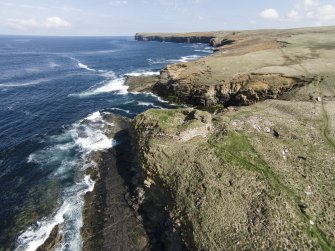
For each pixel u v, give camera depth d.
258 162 34.72
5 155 46.50
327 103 49.06
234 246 26.56
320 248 25.08
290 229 26.75
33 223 33.50
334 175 32.62
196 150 36.78
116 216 34.34
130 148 46.84
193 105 65.62
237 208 29.48
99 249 30.55
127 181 39.62
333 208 28.61
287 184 31.55
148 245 30.97
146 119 42.56
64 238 31.73
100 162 44.09
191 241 28.55
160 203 34.50
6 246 30.80
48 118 60.72
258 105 49.81
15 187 39.31
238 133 39.78
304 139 38.81
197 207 30.48
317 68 67.12
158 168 35.59
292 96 55.12
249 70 69.62
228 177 32.69
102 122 57.28
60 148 48.25
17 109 66.12
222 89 63.34
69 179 40.69
